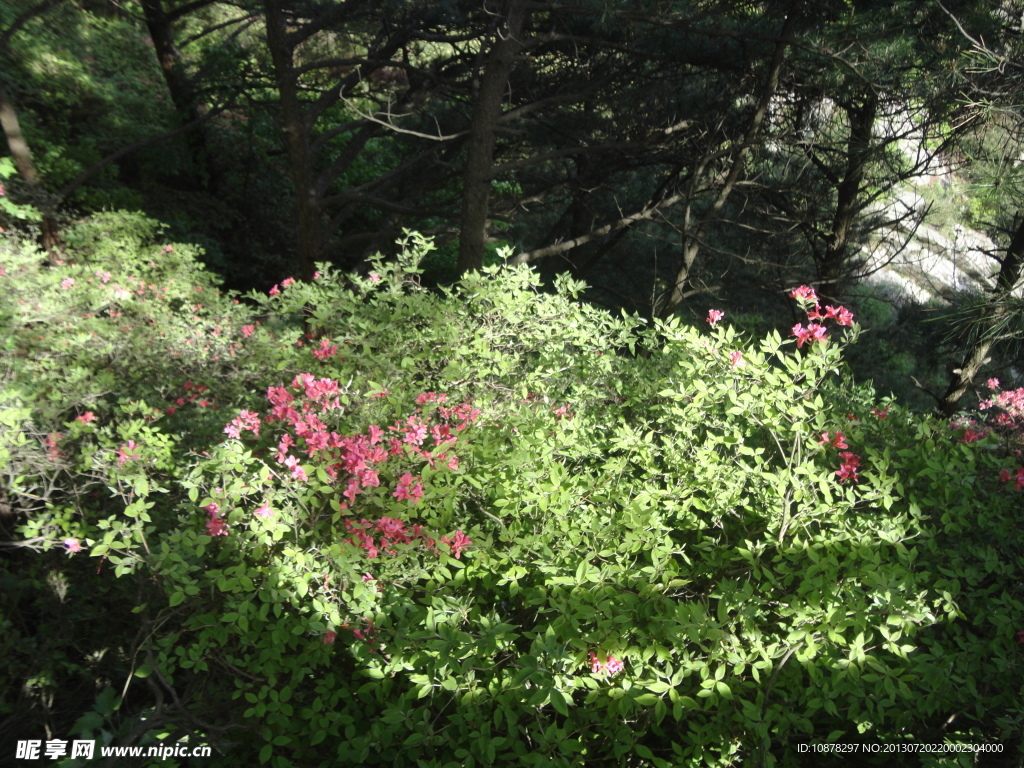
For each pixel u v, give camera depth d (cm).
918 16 752
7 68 1049
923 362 927
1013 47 624
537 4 745
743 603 247
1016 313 500
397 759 255
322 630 247
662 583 261
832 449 312
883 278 1170
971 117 619
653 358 430
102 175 1098
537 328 429
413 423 307
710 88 962
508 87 908
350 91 1024
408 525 287
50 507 318
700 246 966
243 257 1297
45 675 292
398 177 1095
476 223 801
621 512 283
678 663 252
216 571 248
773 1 817
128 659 303
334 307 429
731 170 920
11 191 726
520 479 294
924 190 889
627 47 850
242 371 474
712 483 299
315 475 286
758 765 246
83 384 394
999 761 271
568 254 1224
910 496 273
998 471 310
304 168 870
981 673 267
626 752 257
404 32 908
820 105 935
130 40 1406
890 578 241
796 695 256
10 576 320
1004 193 544
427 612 257
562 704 221
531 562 276
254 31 1450
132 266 668
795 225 1018
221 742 255
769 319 1081
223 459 273
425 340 398
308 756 275
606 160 1065
